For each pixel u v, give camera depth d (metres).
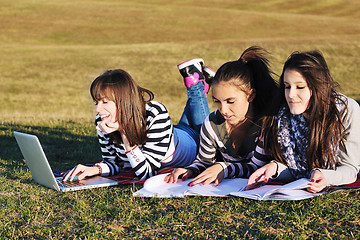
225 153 3.57
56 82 21.52
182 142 3.93
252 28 39.19
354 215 2.65
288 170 3.28
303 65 2.90
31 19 40.81
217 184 3.22
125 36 36.47
